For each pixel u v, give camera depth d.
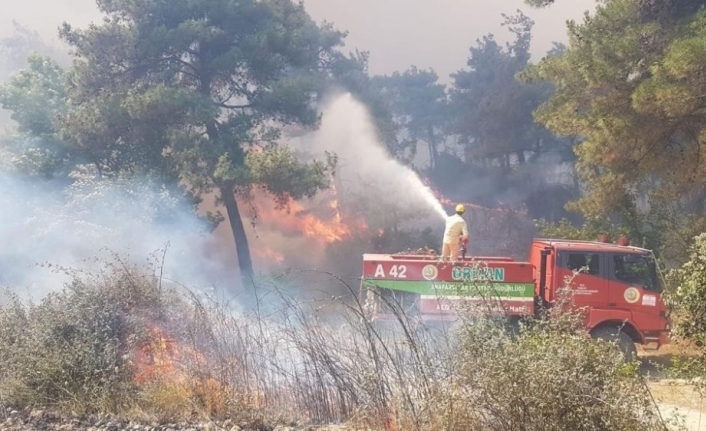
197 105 23.36
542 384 5.35
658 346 12.22
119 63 24.12
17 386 7.46
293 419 7.04
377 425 6.43
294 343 7.53
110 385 7.45
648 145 16.31
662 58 15.41
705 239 6.55
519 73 19.31
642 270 12.22
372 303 10.81
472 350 5.94
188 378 7.50
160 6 24.17
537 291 12.45
